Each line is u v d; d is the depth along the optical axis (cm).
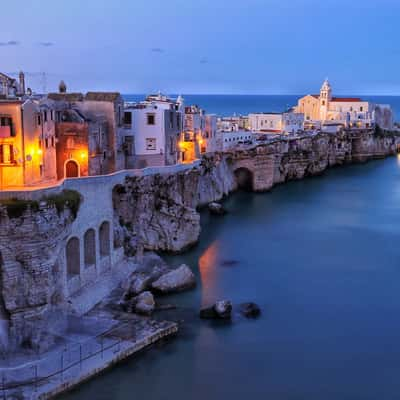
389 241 8919
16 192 4894
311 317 5878
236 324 5653
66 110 7519
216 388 4553
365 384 4672
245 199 12644
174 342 5228
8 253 4753
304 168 15775
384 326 5688
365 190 13962
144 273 6638
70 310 5341
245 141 14450
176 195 8544
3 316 4825
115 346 4888
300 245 8612
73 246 5725
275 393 4512
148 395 4431
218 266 7469
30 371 4469
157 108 8800
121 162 8431
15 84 9500
